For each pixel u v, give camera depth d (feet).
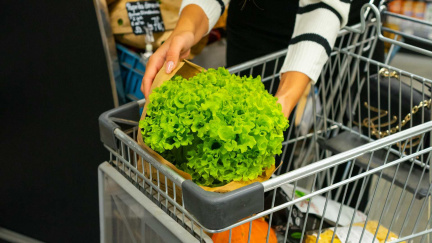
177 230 3.90
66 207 7.99
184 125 3.93
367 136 6.51
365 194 7.77
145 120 4.15
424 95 5.88
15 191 7.83
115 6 7.64
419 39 5.75
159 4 7.86
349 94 6.48
